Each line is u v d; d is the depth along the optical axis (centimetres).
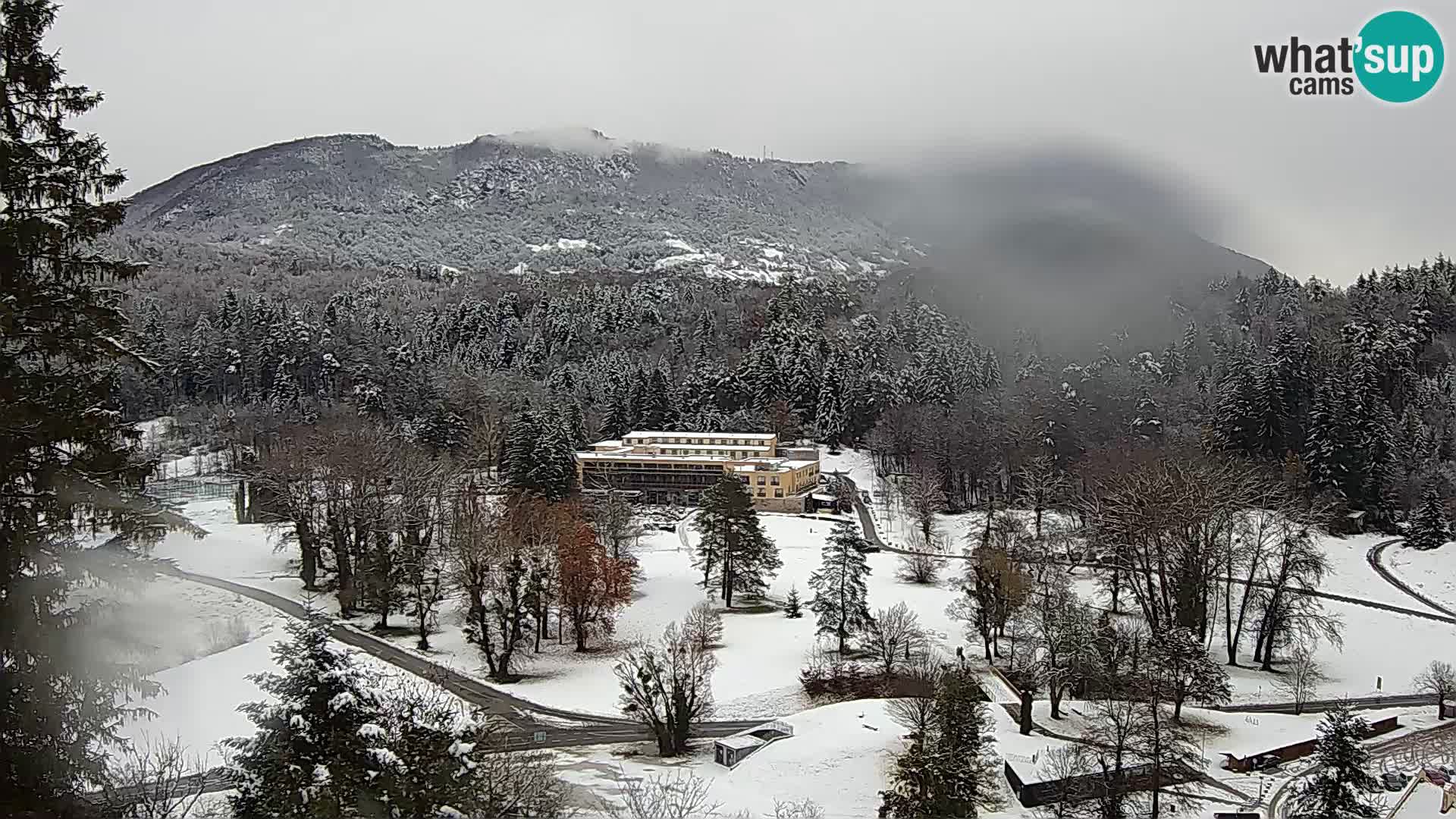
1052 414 15075
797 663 8262
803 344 19188
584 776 5659
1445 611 10094
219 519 12606
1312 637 8575
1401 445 14625
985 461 14812
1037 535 11056
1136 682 6612
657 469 15438
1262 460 14125
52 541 2552
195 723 5747
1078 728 6569
